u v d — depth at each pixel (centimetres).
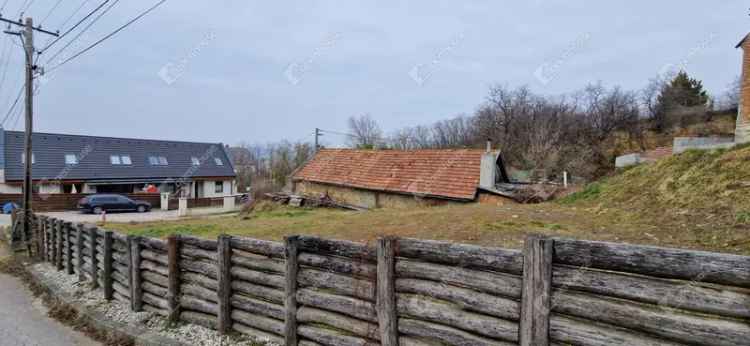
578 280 233
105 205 2289
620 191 963
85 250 718
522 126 3584
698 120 3266
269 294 405
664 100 3581
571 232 668
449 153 1617
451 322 287
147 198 2675
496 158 1470
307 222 1062
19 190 2423
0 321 573
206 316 461
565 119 3534
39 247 1017
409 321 309
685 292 201
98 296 627
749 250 486
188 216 2136
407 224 857
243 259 427
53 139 2752
